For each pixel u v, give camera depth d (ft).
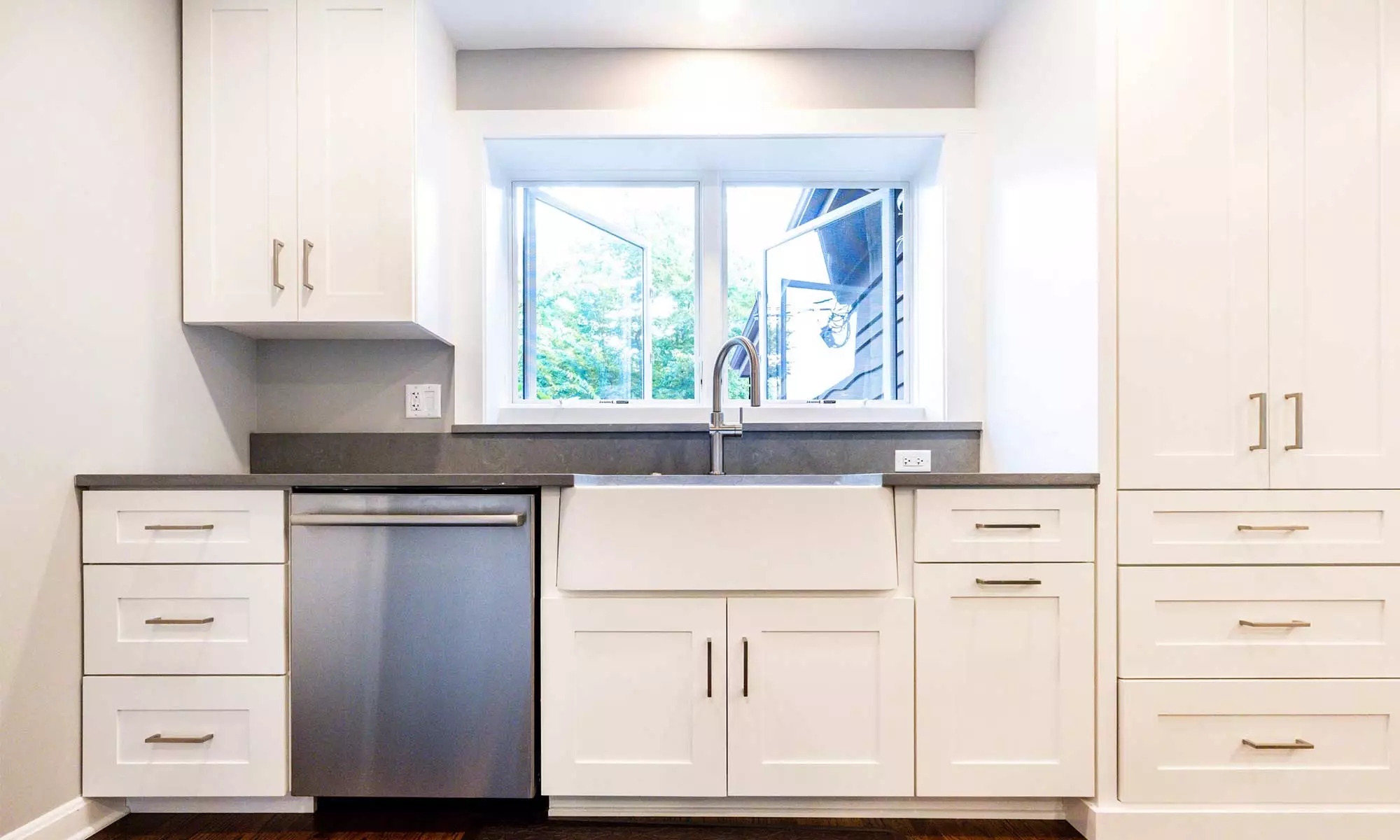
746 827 5.86
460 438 7.86
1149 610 5.66
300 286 6.66
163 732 5.68
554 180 8.85
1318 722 5.64
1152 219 5.71
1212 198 5.70
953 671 5.71
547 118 7.93
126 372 6.04
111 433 5.90
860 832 5.79
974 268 8.00
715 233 8.76
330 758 5.73
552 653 5.73
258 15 6.67
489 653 5.71
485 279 7.98
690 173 8.88
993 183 7.70
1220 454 5.68
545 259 8.89
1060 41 6.28
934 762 5.70
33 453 5.25
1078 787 5.66
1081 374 5.95
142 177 6.20
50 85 5.34
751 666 5.73
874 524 5.73
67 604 5.54
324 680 5.73
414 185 6.70
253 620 5.70
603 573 5.71
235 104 6.67
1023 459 7.00
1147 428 5.69
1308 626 5.64
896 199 8.99
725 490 5.73
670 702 5.74
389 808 6.10
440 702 5.71
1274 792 5.63
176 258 6.61
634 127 7.94
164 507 5.71
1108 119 5.72
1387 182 5.71
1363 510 5.65
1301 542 5.65
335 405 7.86
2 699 5.04
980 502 5.73
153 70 6.32
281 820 5.89
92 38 5.69
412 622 5.72
